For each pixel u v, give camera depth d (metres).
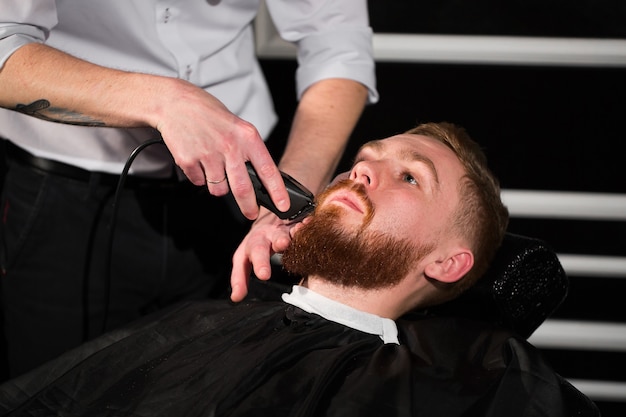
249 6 1.69
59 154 1.66
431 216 1.47
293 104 2.24
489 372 1.38
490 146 2.20
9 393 1.47
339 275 1.45
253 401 1.29
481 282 1.52
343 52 1.75
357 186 1.46
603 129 2.17
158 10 1.57
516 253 1.53
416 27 2.18
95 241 1.71
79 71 1.38
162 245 1.73
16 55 1.39
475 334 1.45
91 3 1.53
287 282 2.20
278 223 1.50
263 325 1.46
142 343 1.49
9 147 1.73
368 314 1.47
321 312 1.46
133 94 1.34
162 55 1.60
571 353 2.25
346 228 1.43
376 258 1.44
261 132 1.80
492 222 1.52
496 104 2.18
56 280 1.73
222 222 1.78
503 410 1.30
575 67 2.16
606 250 2.20
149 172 1.67
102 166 1.66
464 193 1.50
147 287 1.76
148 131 1.62
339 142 1.70
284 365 1.35
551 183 2.19
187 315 1.54
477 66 2.17
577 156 2.18
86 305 1.75
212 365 1.37
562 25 2.16
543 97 2.17
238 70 1.72
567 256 2.21
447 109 2.20
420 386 1.35
